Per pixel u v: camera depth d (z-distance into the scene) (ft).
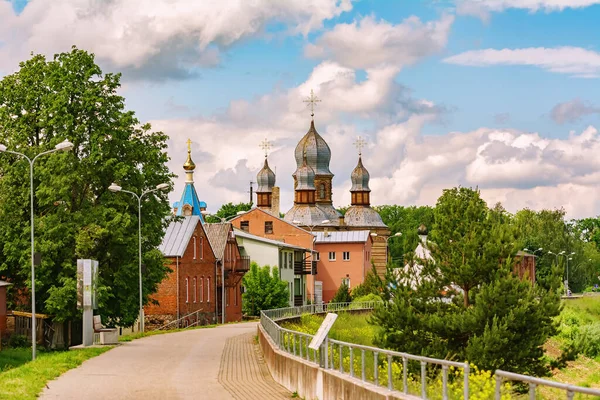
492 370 114.32
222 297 282.36
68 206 178.40
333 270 441.27
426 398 50.52
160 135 189.26
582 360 200.75
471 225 131.95
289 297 335.26
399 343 128.16
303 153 517.96
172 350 136.67
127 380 92.22
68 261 172.65
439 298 131.44
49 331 185.68
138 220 183.42
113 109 181.68
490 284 122.62
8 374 92.02
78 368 106.32
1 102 184.24
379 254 504.84
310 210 497.87
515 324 118.93
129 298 183.32
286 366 82.69
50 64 182.39
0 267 178.40
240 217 420.36
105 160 176.14
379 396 54.08
